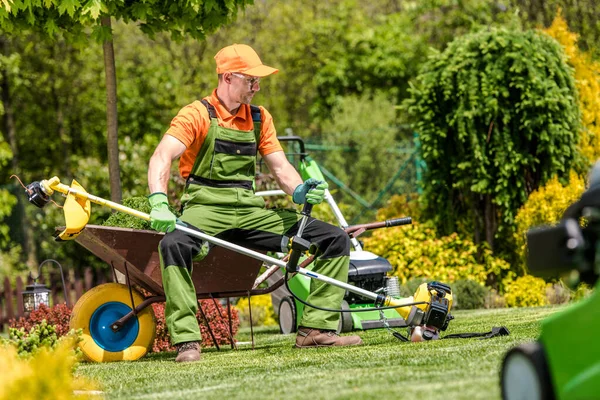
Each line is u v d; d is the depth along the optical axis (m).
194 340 9.46
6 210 26.03
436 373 6.45
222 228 9.90
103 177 24.23
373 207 27.91
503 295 17.89
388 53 35.91
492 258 18.41
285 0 39.66
